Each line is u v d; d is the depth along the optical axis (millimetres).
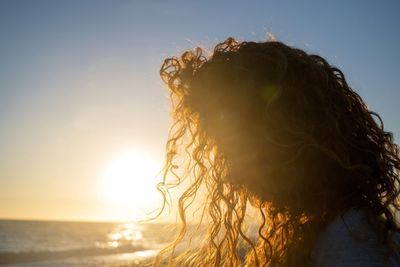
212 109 1521
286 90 1392
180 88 1694
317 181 1342
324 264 1229
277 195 1425
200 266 1703
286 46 1521
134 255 44938
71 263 34656
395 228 1218
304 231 1329
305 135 1337
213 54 1594
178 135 1752
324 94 1413
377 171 1362
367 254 1157
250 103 1439
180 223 1714
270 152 1396
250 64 1479
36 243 68875
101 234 111000
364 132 1404
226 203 1530
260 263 1559
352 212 1264
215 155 1572
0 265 33781
